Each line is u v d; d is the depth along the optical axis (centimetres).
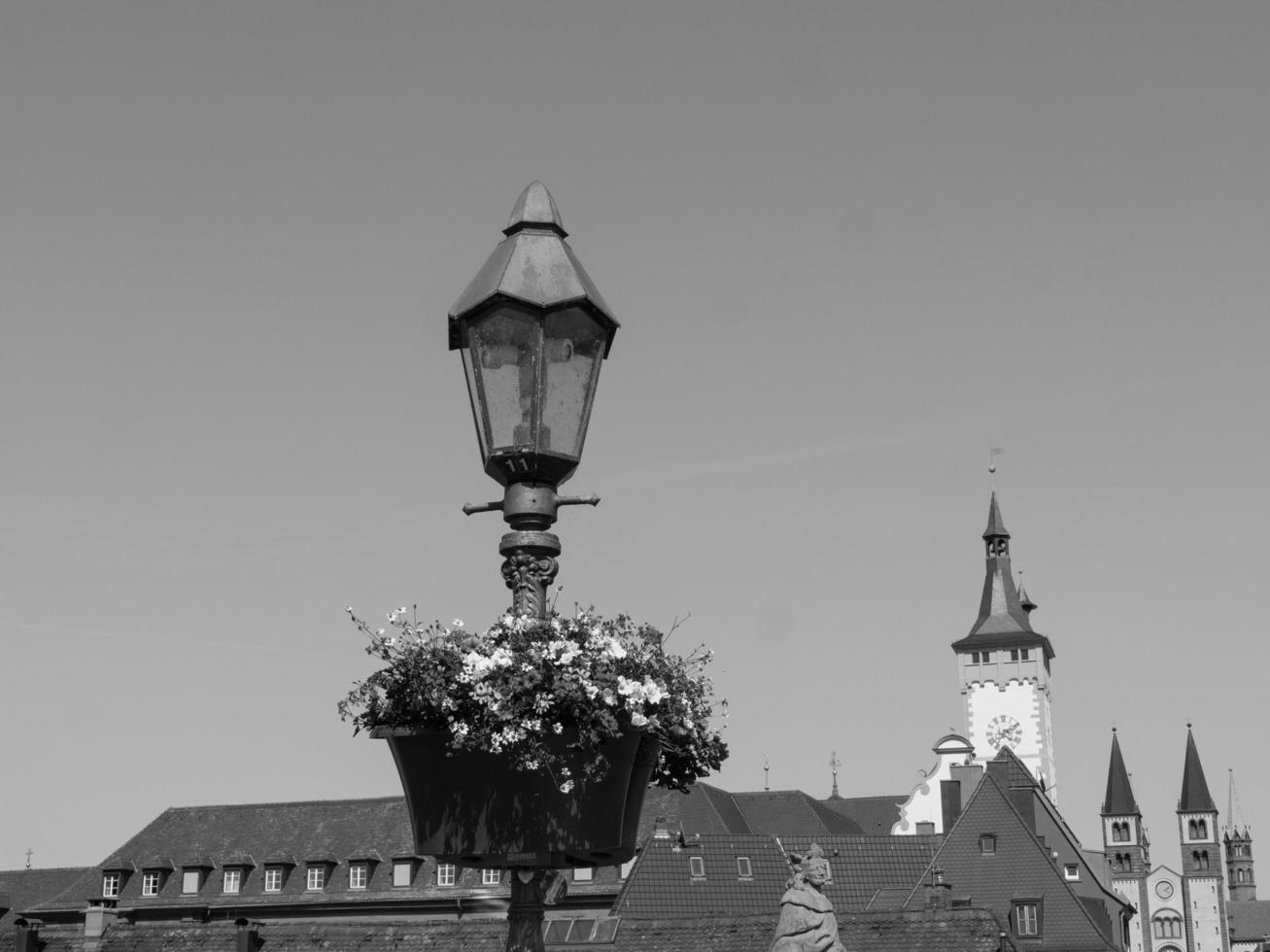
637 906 6100
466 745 743
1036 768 13325
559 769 751
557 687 746
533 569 797
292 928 4094
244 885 8238
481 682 743
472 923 3944
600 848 762
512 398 800
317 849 8238
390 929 4000
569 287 805
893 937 3959
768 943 4181
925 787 10206
